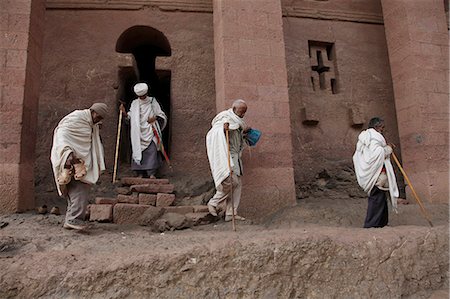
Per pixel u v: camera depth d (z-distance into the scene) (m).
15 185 5.96
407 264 4.02
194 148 8.32
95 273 3.55
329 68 9.50
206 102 8.63
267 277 3.70
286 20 9.44
